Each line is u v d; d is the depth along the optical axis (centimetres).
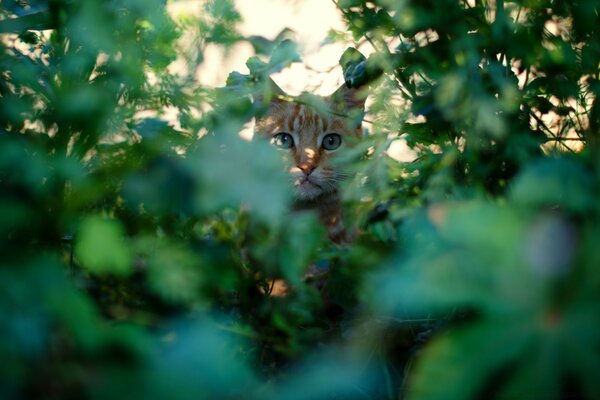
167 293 153
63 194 159
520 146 185
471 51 178
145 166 163
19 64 177
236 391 111
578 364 98
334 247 196
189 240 173
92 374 105
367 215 192
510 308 101
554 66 199
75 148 170
